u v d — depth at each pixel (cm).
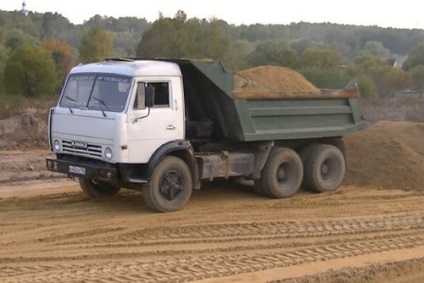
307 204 1306
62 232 1056
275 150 1345
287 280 795
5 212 1191
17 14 8719
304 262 902
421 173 1488
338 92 1420
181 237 1041
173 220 1145
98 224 1108
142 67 1156
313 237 1058
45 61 4116
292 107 1344
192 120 1303
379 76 5247
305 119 1373
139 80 1145
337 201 1338
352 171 1532
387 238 1056
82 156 1188
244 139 1272
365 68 5378
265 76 1460
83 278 805
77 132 1182
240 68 4700
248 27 8012
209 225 1115
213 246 994
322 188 1417
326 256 937
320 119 1398
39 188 1455
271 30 8306
